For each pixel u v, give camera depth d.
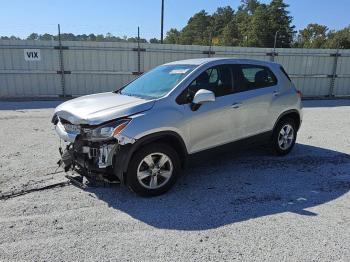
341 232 3.63
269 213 4.04
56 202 4.24
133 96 4.93
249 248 3.32
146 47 14.27
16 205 4.14
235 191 4.67
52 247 3.30
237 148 5.38
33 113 10.47
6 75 13.37
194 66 5.04
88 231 3.60
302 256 3.20
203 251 3.26
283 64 15.73
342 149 6.87
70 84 13.98
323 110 12.41
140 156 4.23
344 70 16.42
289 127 6.21
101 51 13.94
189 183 4.93
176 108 4.52
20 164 5.63
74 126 4.43
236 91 5.27
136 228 3.67
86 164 4.28
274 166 5.71
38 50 13.40
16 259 3.11
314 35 81.25
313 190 4.75
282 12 65.00
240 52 15.23
